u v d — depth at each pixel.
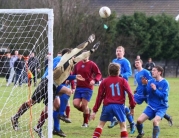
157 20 86.25
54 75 19.31
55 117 20.09
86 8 79.88
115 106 17.66
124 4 105.81
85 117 23.94
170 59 90.25
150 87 20.02
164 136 21.25
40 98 20.02
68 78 20.50
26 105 20.80
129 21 84.31
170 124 24.23
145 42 85.31
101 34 80.44
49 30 17.00
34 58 21.22
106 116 17.83
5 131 21.48
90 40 19.58
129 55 85.75
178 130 23.11
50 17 16.97
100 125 17.95
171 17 88.44
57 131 20.14
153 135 19.72
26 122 23.45
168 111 31.34
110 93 17.81
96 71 23.64
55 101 20.19
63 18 76.25
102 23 80.12
